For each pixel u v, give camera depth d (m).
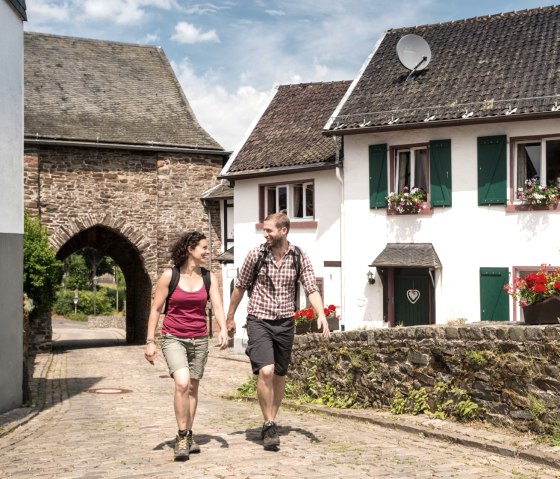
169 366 6.59
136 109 31.83
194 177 31.50
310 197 21.81
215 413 10.31
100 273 70.44
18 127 12.05
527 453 6.36
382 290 19.06
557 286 7.91
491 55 18.97
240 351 25.11
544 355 7.09
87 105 30.97
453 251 17.89
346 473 5.73
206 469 5.95
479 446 6.88
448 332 8.30
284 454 6.62
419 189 18.33
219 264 31.69
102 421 10.15
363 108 19.14
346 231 19.64
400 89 19.25
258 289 6.91
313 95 25.64
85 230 32.84
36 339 28.78
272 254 6.89
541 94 16.75
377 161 19.00
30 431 9.42
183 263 6.71
